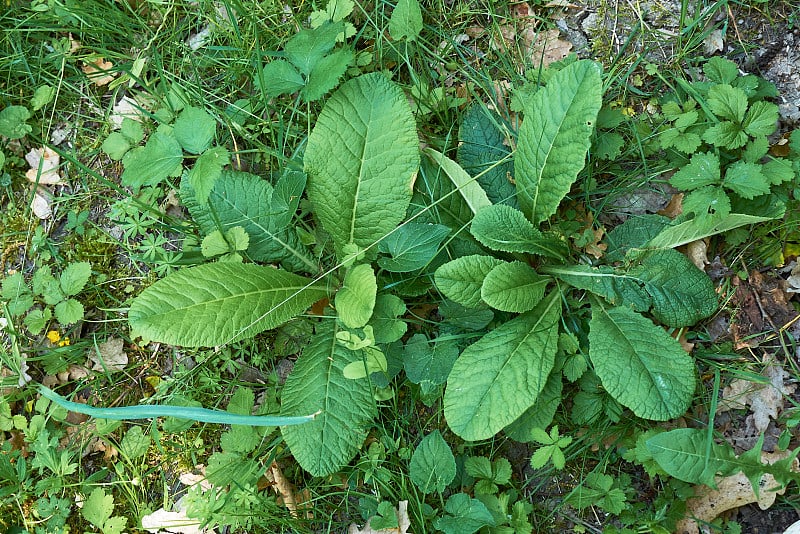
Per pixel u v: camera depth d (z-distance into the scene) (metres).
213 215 0.78
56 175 0.88
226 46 0.88
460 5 0.86
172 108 0.86
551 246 0.78
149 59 0.88
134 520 0.81
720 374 0.78
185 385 0.82
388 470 0.77
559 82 0.75
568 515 0.78
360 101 0.77
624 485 0.77
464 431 0.72
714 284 0.80
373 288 0.73
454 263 0.74
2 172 0.88
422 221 0.80
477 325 0.77
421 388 0.79
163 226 0.84
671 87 0.82
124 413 0.69
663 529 0.73
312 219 0.84
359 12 0.87
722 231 0.77
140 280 0.85
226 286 0.74
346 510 0.79
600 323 0.75
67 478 0.82
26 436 0.80
